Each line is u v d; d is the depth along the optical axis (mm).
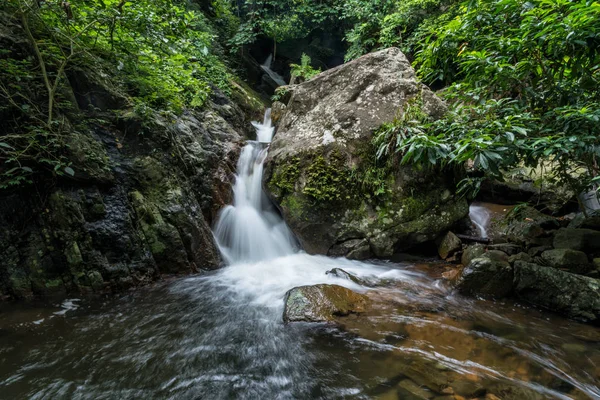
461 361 2170
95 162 3619
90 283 3328
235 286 3766
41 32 3674
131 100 4477
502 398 1804
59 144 3305
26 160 3186
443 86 10461
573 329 2562
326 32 14711
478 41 3215
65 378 2090
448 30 3381
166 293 3549
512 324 2666
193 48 7402
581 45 2357
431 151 3146
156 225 3949
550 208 5234
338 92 5242
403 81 4949
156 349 2465
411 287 3529
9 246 3152
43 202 3295
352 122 4785
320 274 4059
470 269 3266
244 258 4930
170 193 4223
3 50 3164
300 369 2189
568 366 2092
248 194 5656
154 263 3848
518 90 3326
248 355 2385
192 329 2777
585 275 2928
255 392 1979
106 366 2234
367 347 2393
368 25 10367
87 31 3875
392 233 4406
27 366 2197
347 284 3613
